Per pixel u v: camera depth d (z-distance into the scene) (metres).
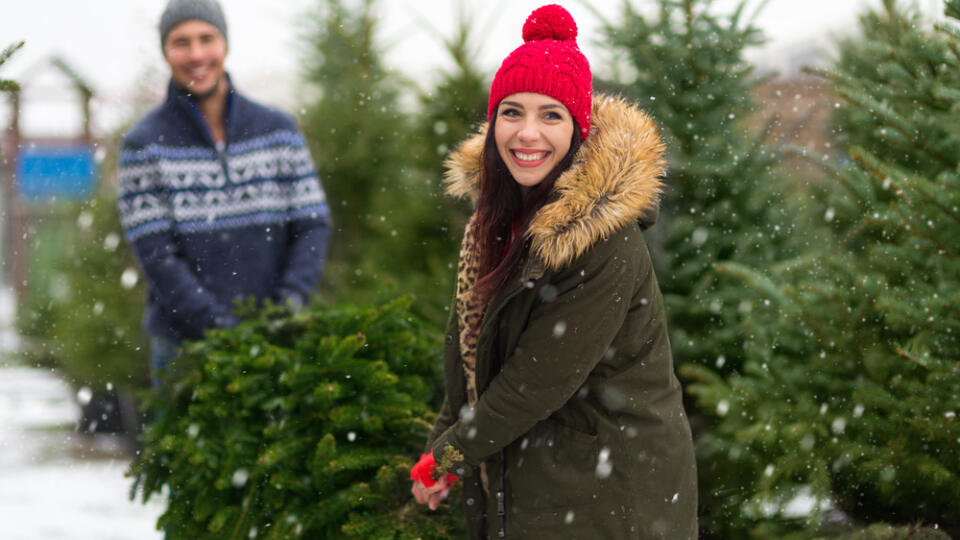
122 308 6.21
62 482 5.07
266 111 3.65
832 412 2.65
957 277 2.58
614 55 3.76
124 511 4.51
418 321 3.22
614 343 2.12
